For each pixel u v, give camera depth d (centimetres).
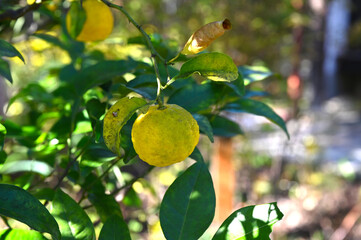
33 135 73
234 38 255
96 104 63
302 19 255
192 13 259
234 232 50
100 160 59
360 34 493
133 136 45
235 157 265
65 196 54
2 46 50
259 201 254
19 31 96
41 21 99
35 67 212
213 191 53
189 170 54
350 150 354
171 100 63
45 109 85
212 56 47
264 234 49
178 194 53
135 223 193
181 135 43
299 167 269
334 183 267
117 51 149
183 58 66
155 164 44
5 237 51
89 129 69
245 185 266
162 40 76
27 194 48
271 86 281
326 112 466
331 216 245
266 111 70
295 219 245
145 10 254
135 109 43
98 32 69
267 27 265
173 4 272
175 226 51
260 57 274
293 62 267
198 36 45
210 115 70
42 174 71
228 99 70
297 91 258
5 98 124
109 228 53
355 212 233
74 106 65
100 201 65
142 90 61
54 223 48
